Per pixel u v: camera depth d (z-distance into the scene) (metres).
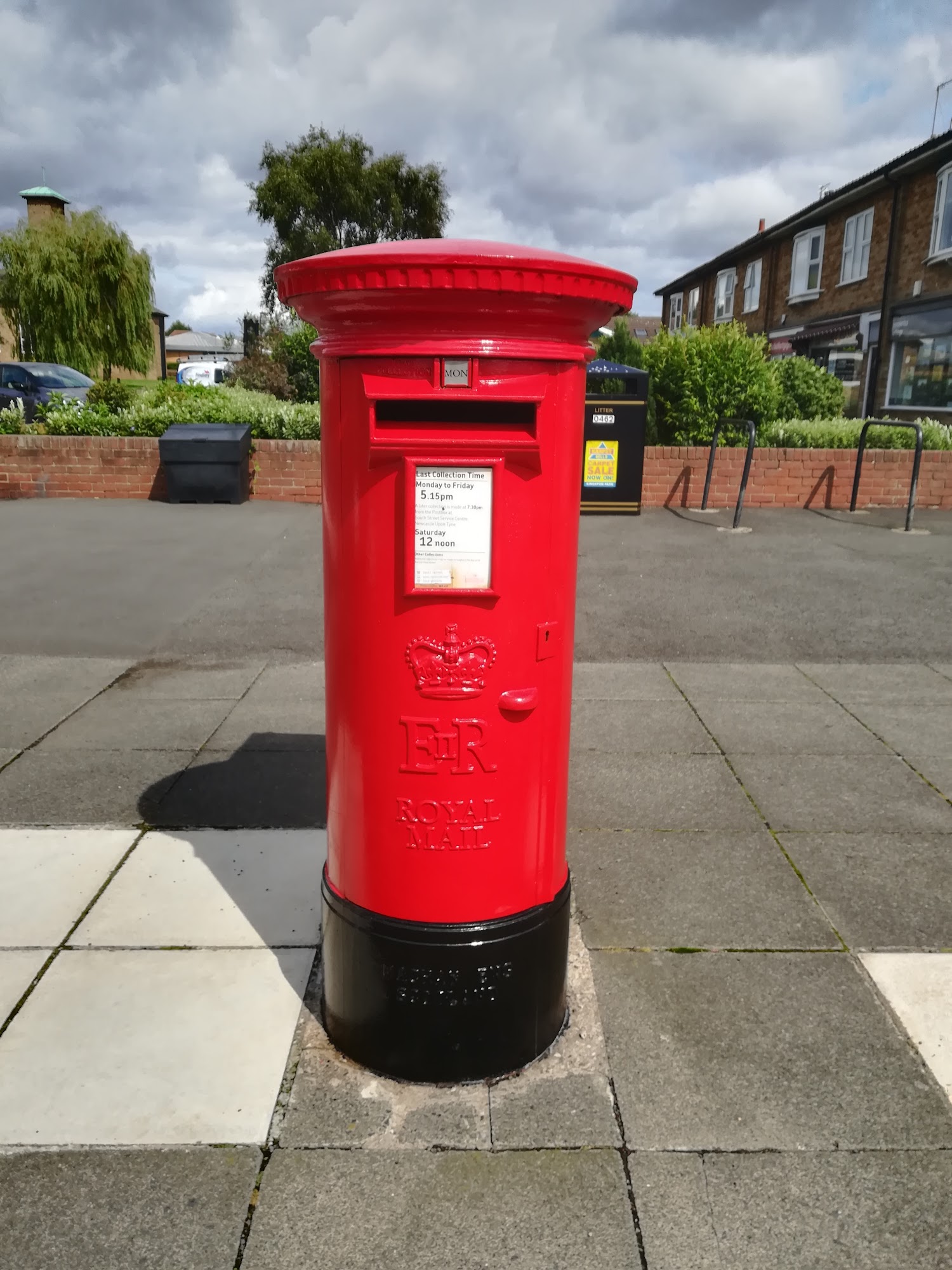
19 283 25.78
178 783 4.11
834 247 24.58
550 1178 2.12
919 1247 1.98
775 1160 2.18
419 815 2.25
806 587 7.57
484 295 1.87
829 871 3.45
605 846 3.62
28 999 2.68
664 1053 2.53
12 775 4.16
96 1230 1.98
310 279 1.93
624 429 10.69
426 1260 1.92
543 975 2.43
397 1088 2.39
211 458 10.85
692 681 5.54
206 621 6.57
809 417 15.33
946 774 4.29
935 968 2.90
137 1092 2.34
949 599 7.22
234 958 2.88
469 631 2.13
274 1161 2.15
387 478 2.06
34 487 11.38
